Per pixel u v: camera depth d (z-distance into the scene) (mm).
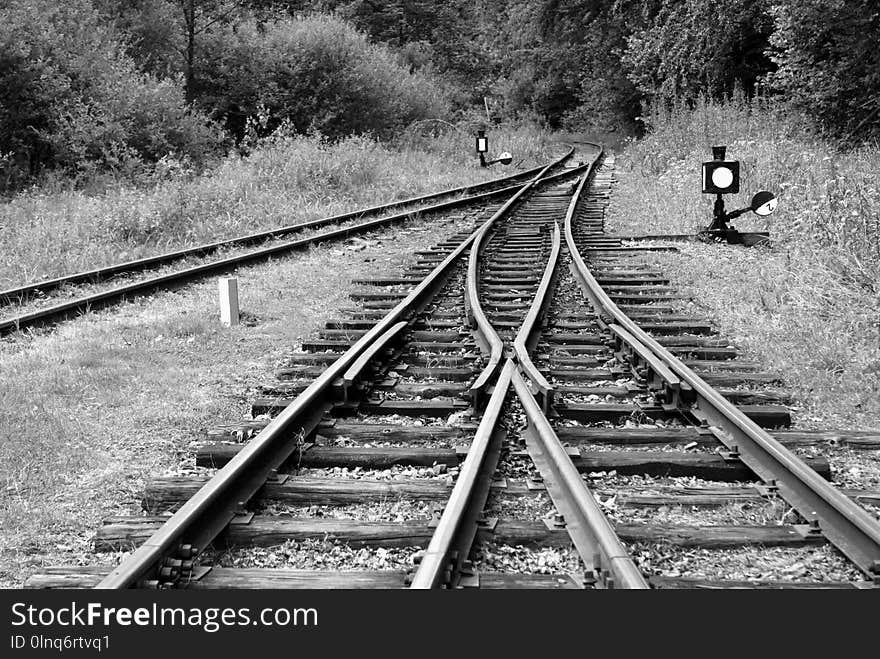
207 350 7828
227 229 16016
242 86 32906
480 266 11625
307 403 5340
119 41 28312
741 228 13680
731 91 28719
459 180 26141
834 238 9953
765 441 4688
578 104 61719
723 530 4043
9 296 9953
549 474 4598
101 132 22484
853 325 7730
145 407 6195
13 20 21766
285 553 3977
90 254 13188
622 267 11523
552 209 18766
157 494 4531
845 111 19000
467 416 5664
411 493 4512
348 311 9273
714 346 7574
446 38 62906
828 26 17672
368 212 18156
